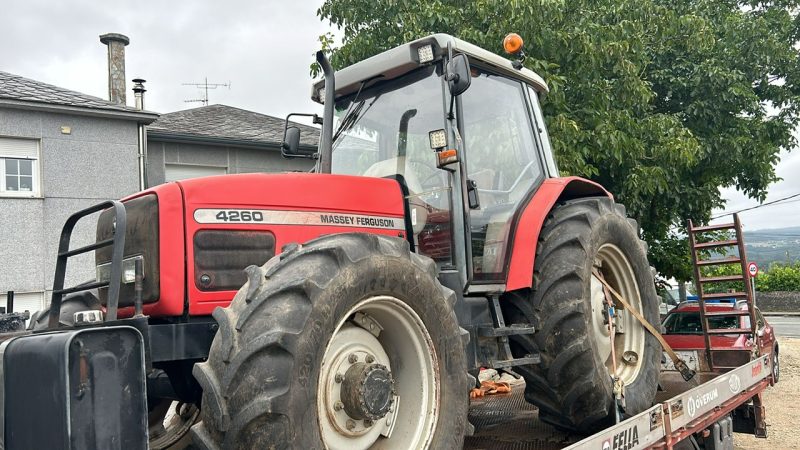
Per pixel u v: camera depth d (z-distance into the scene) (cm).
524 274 383
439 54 388
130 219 305
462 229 365
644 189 961
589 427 397
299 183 333
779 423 827
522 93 457
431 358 298
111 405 217
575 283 384
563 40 872
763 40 1215
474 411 482
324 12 954
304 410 242
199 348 288
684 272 1169
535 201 411
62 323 301
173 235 294
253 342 238
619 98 953
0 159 1141
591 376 377
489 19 873
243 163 1423
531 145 448
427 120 389
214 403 237
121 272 275
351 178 354
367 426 274
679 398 413
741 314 626
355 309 272
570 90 936
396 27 906
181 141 1341
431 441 291
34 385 219
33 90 1190
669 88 1163
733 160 1134
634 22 970
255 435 233
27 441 219
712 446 480
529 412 474
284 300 249
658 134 991
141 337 228
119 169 1236
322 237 283
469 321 363
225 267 304
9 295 387
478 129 405
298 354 241
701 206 1116
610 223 428
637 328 453
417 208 380
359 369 270
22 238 1152
